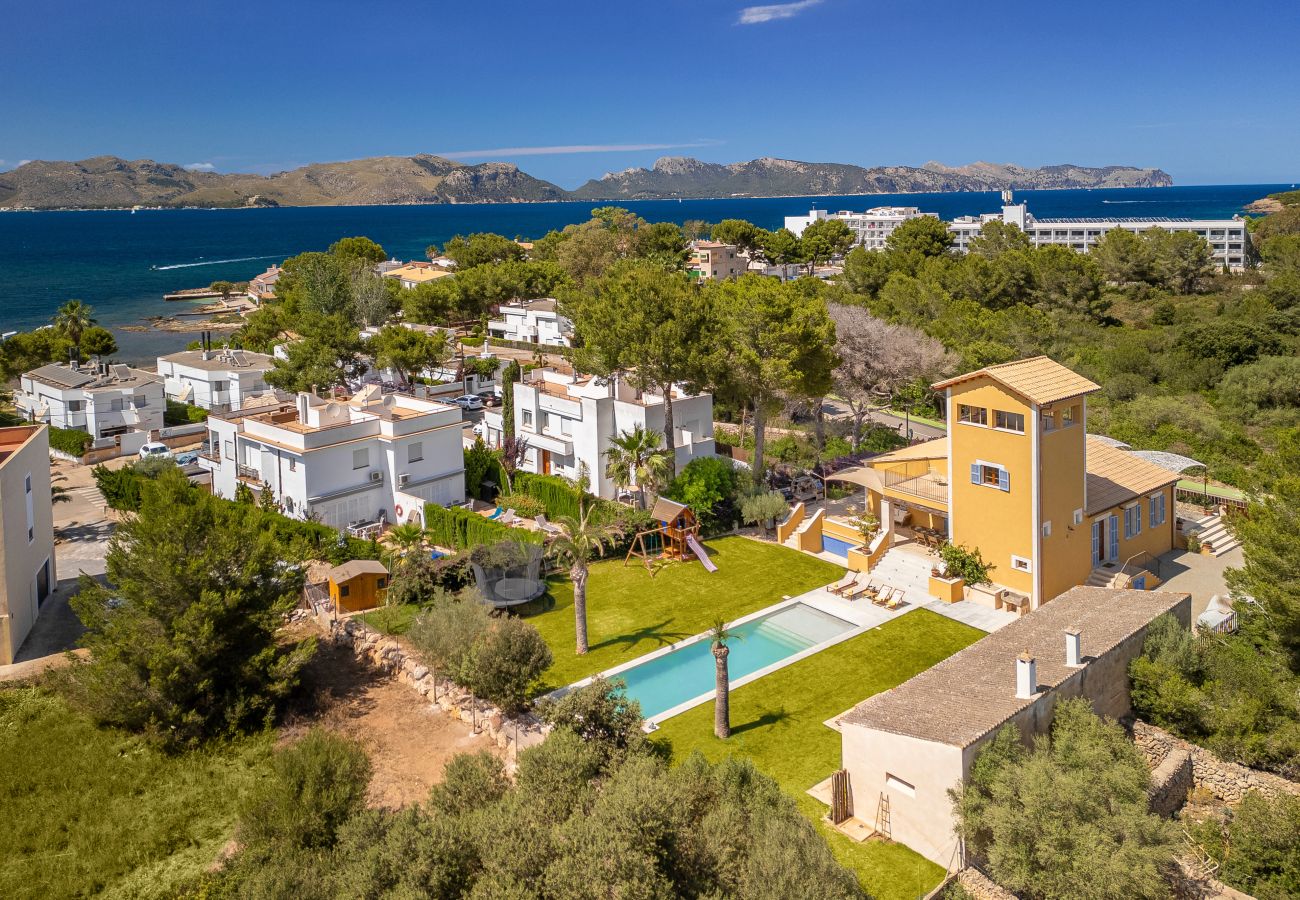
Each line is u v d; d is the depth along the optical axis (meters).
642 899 16.97
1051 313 98.12
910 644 35.44
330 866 20.38
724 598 40.94
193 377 83.44
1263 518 30.56
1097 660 27.33
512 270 121.88
